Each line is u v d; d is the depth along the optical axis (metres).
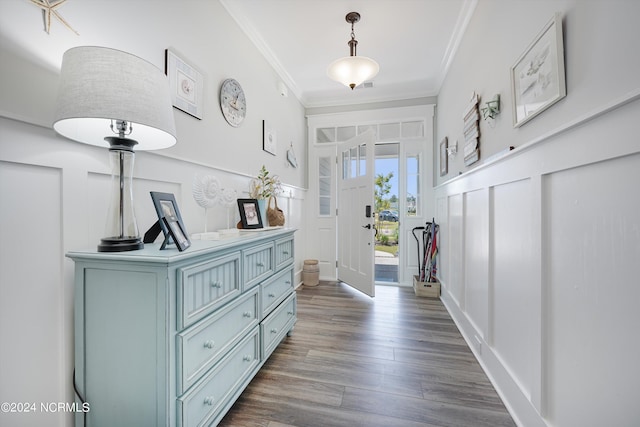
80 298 0.99
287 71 3.11
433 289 3.10
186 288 0.99
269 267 1.75
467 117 2.18
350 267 3.48
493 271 1.58
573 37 0.94
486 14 1.79
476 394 1.46
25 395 0.91
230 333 1.29
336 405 1.37
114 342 0.96
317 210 3.98
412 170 3.70
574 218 0.92
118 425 0.98
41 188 0.94
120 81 0.87
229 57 2.08
